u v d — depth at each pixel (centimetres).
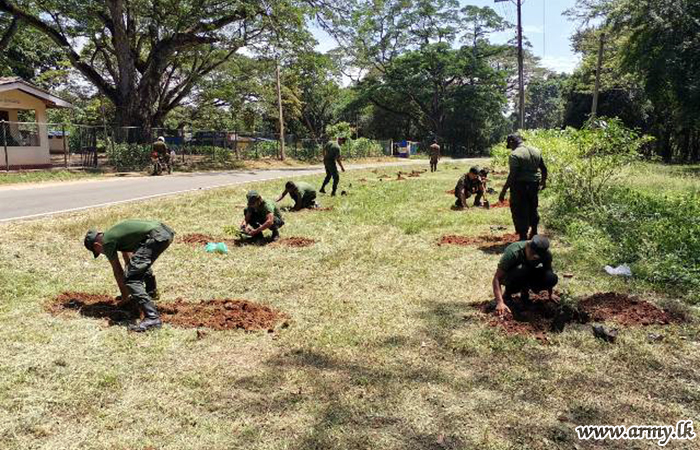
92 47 3244
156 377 412
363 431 344
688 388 409
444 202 1438
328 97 5900
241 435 338
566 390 403
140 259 520
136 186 1758
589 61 3834
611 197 1219
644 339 500
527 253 537
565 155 1205
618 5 2625
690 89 2420
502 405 380
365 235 983
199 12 2641
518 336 502
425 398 388
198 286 663
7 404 364
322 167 3325
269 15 2727
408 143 5244
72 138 3005
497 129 6638
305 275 719
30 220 992
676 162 3772
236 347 475
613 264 761
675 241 812
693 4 2438
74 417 356
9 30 2605
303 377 417
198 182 1944
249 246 883
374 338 499
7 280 640
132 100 2741
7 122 2031
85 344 470
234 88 3803
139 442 329
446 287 666
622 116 3981
